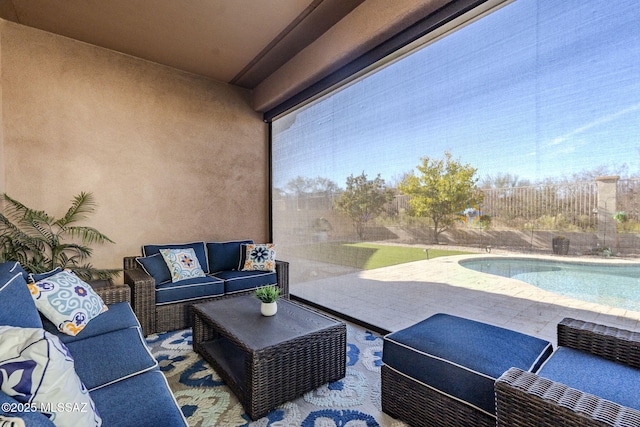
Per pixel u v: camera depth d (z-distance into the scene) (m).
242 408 1.77
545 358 1.50
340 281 3.32
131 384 1.28
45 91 3.08
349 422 1.65
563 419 0.97
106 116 3.39
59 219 3.14
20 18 2.86
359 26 2.71
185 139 3.92
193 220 3.98
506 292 1.97
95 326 1.90
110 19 2.87
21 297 1.49
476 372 1.33
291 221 4.16
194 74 4.00
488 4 2.02
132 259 3.29
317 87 3.48
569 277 1.71
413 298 2.54
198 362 2.30
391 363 1.67
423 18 2.34
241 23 2.95
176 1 2.63
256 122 4.54
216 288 3.18
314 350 1.92
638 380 1.22
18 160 2.96
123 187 3.49
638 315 1.49
